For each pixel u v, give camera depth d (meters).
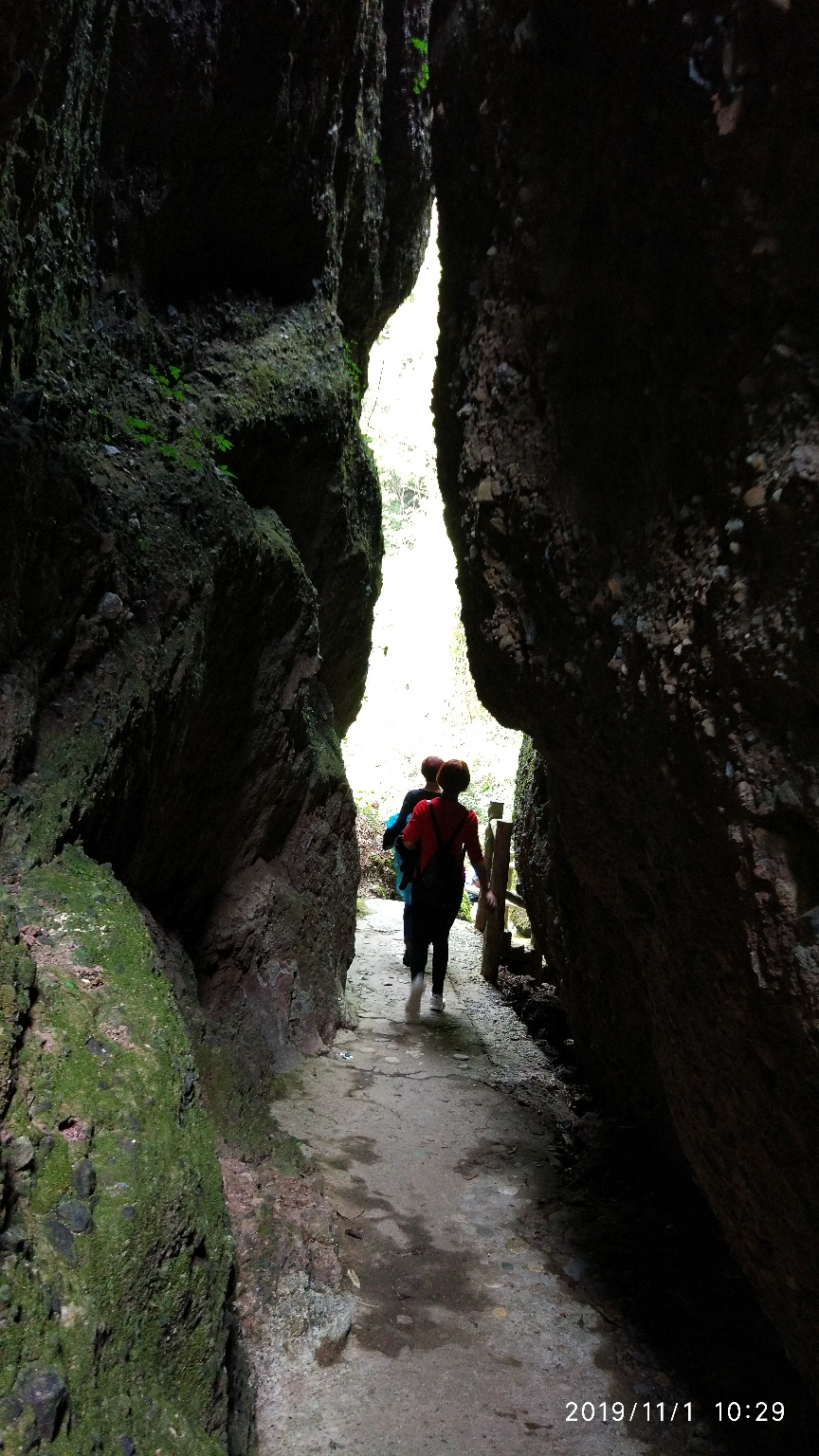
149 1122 2.09
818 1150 1.86
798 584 1.54
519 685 3.01
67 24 2.72
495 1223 3.61
